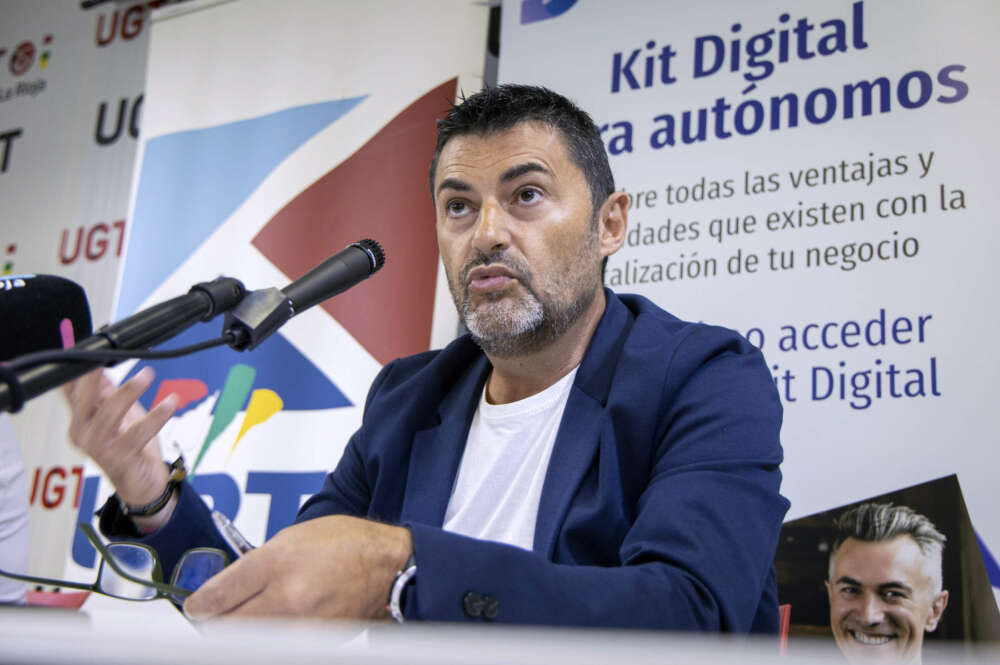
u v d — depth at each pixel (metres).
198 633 0.40
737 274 2.29
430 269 2.70
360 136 2.93
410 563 0.89
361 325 2.72
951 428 2.01
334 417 2.68
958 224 2.11
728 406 1.28
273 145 3.05
